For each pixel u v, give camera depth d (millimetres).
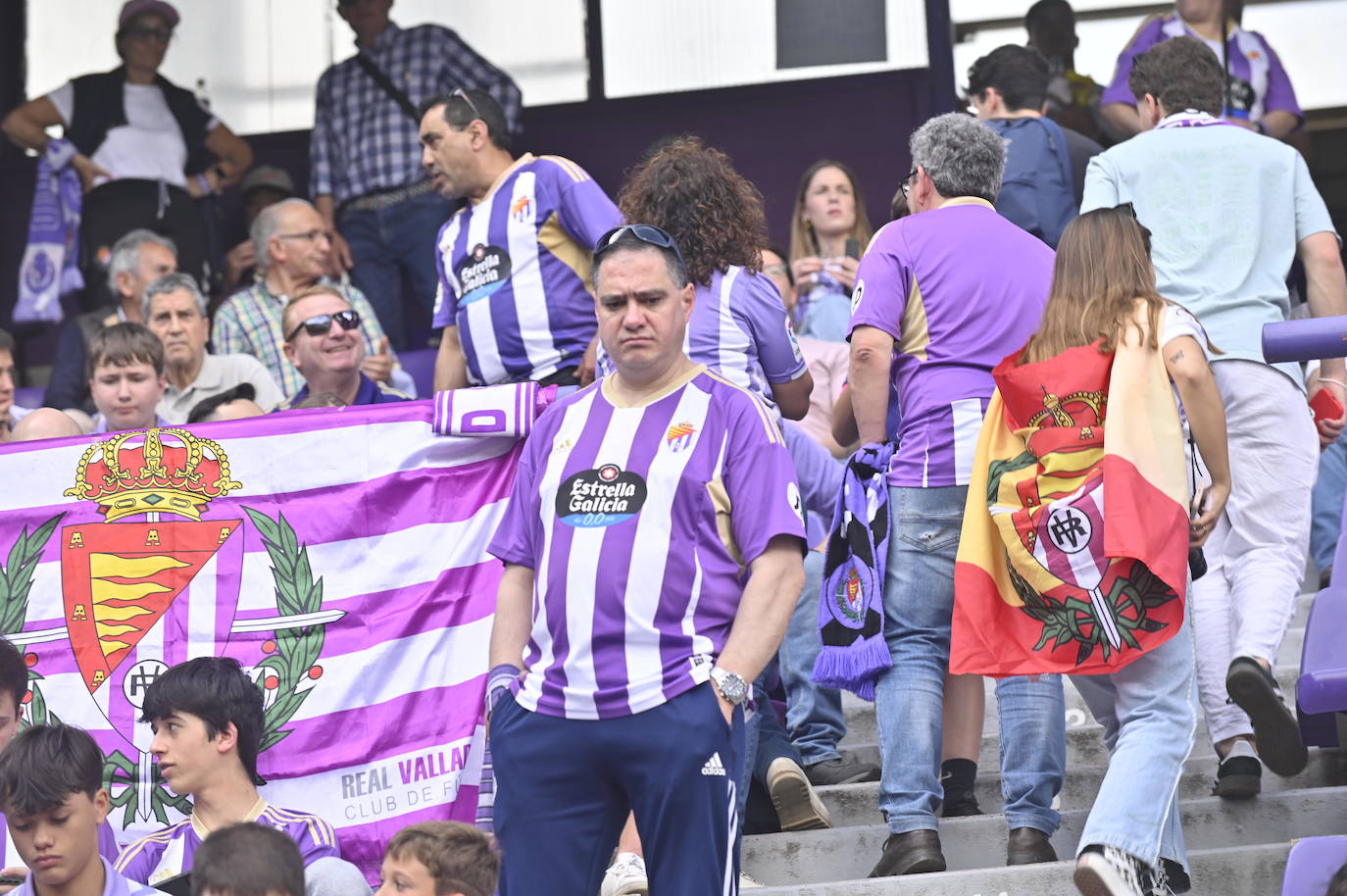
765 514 13461
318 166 34188
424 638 16875
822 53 35688
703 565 13344
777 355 17453
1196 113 20000
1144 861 14117
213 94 36500
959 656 14844
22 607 17094
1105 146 33094
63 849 13633
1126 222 15219
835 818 19000
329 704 16750
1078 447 14656
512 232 18844
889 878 15656
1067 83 33000
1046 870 15438
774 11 35938
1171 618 14391
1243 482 18531
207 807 14953
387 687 16781
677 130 36094
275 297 29547
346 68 34156
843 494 16672
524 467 14156
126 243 29422
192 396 25734
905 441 16516
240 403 20953
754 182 35875
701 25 36062
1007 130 25016
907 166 35375
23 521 17219
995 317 16453
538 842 13203
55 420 19500
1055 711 16234
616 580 13195
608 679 13094
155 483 17219
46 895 13805
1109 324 14844
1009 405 15039
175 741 14875
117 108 34625
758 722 17547
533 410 17094
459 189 19422
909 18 35500
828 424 24703
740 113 35969
